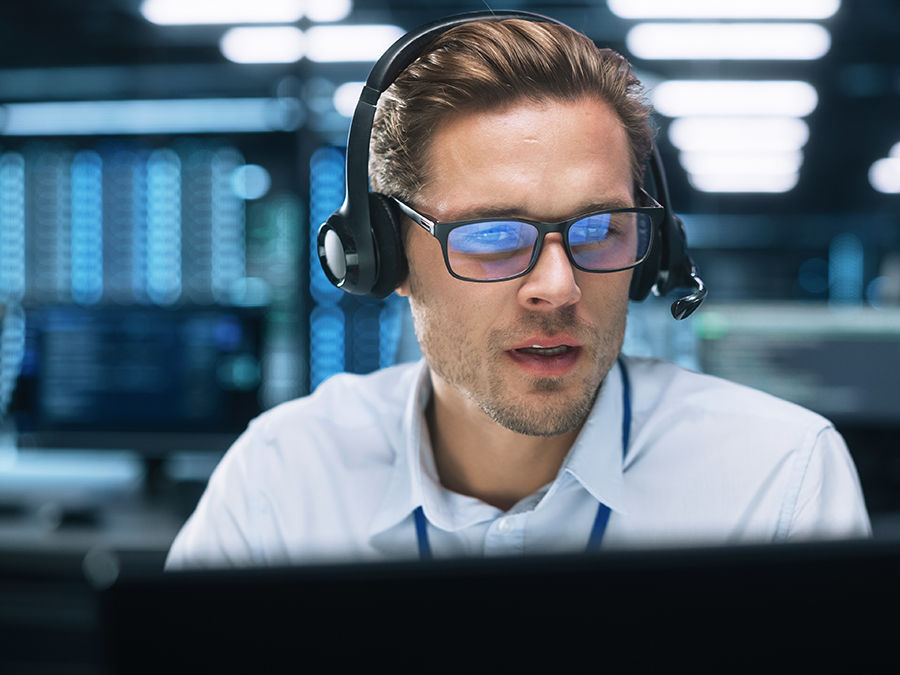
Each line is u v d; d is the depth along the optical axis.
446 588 0.40
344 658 0.40
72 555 1.99
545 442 0.77
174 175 3.10
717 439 0.83
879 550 0.42
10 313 2.52
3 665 2.04
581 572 0.41
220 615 0.39
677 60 3.73
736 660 0.41
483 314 0.65
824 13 3.20
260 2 3.01
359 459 0.90
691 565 0.41
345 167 0.74
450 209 0.65
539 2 3.15
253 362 2.48
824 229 5.96
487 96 0.63
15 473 2.74
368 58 3.34
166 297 3.12
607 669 0.41
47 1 3.08
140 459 2.67
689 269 0.79
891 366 2.27
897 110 4.22
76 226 3.08
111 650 0.39
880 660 0.42
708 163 5.32
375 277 0.74
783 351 2.30
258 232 3.27
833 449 0.83
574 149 0.63
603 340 0.66
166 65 3.40
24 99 3.49
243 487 0.92
